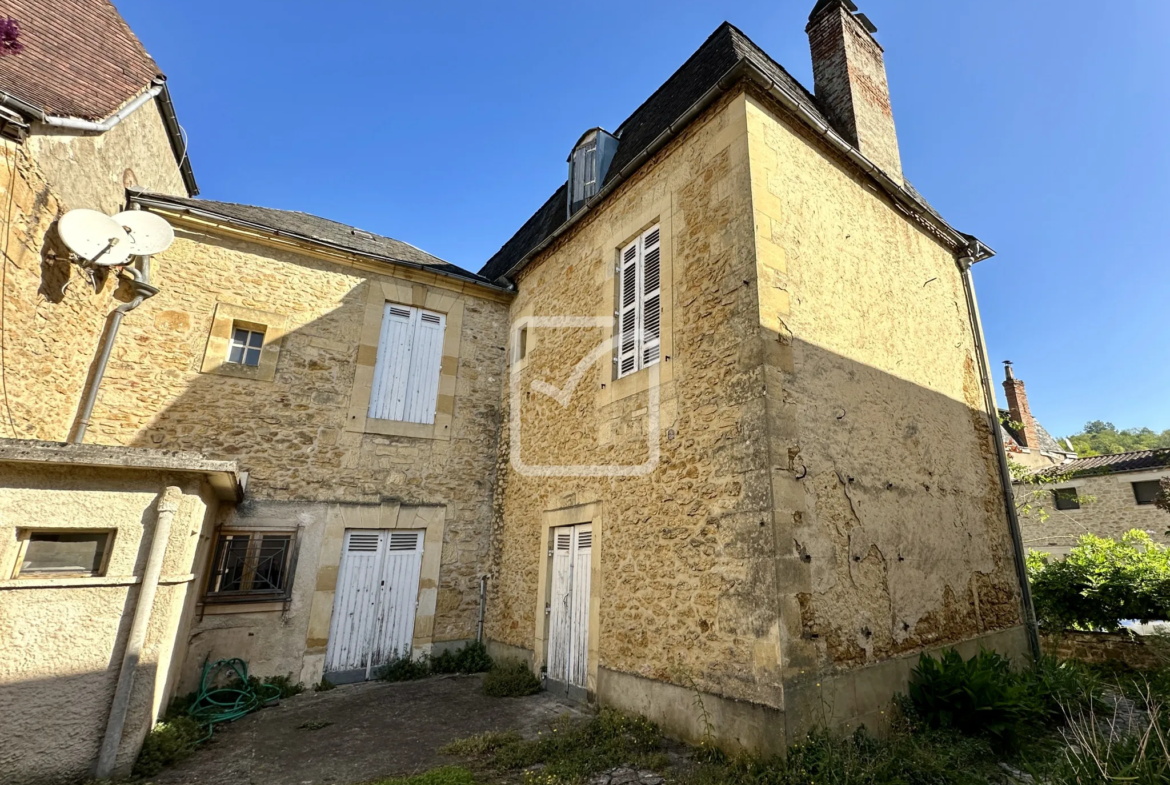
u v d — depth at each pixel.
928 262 6.28
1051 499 14.16
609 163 6.92
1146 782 2.66
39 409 4.48
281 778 3.33
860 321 4.95
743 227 4.27
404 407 6.82
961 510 5.42
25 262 4.14
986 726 3.73
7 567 2.97
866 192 5.58
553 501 5.94
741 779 3.10
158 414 5.53
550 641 5.58
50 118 4.19
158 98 6.52
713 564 3.93
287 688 5.29
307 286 6.57
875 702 3.79
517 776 3.38
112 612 3.24
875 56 6.87
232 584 5.38
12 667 2.90
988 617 5.29
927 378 5.62
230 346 6.08
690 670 3.93
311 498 5.97
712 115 4.85
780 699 3.26
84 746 3.03
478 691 5.38
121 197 5.72
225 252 6.22
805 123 4.90
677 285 4.85
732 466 3.93
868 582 4.10
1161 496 8.86
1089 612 6.94
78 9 5.76
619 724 4.06
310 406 6.23
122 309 5.45
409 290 7.21
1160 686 4.96
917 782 3.15
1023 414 16.61
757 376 3.88
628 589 4.67
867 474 4.44
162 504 3.48
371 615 6.02
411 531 6.50
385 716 4.59
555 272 6.91
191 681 4.96
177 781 3.27
